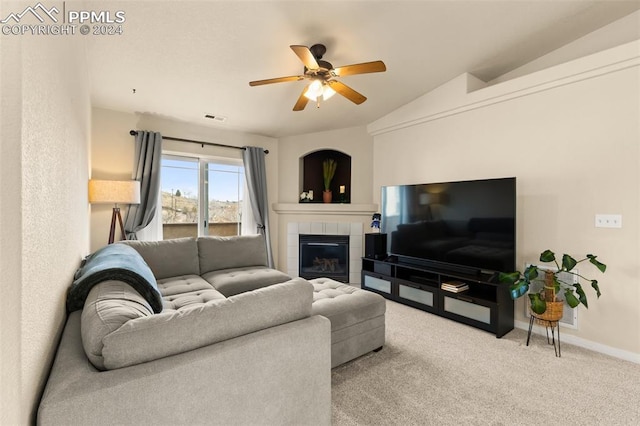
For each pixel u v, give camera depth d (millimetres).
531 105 2887
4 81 585
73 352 987
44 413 768
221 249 3379
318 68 2414
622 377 2086
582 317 2580
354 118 4504
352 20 2441
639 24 2521
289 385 1283
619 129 2387
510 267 2785
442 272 3213
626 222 2359
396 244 3861
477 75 3404
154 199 3920
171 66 2906
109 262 1500
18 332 611
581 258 2584
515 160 3004
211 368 1056
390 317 3176
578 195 2602
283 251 5184
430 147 3818
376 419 1662
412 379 2051
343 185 5410
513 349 2492
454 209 3234
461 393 1897
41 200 826
